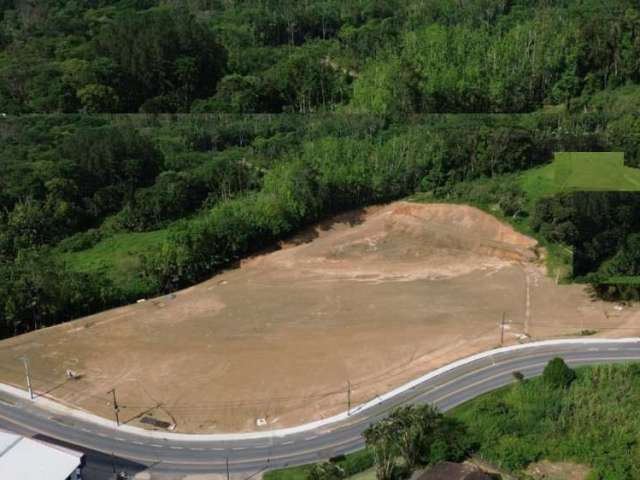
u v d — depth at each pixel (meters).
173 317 158.50
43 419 123.56
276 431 119.31
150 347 145.88
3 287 154.00
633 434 112.25
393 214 194.75
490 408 119.25
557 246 170.12
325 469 105.25
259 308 160.88
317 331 149.62
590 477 103.88
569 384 124.44
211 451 115.06
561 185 178.62
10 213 185.00
